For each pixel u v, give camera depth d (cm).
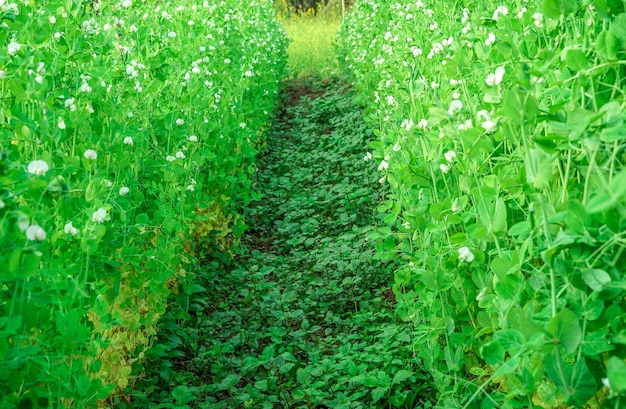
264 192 630
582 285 176
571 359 183
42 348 201
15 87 240
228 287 436
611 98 190
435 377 273
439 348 274
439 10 502
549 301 192
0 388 177
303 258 478
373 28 872
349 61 1107
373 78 779
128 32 409
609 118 169
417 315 308
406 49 486
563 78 215
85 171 262
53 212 246
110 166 309
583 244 172
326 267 451
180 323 375
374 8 885
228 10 754
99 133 300
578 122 177
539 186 187
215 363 345
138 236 312
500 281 206
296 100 1113
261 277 450
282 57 1182
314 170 672
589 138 168
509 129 222
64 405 207
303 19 2097
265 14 1185
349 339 363
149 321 310
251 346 366
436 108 232
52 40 290
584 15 233
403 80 403
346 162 656
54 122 247
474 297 261
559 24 261
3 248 183
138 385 309
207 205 426
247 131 535
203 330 377
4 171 160
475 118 265
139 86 368
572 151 204
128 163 316
